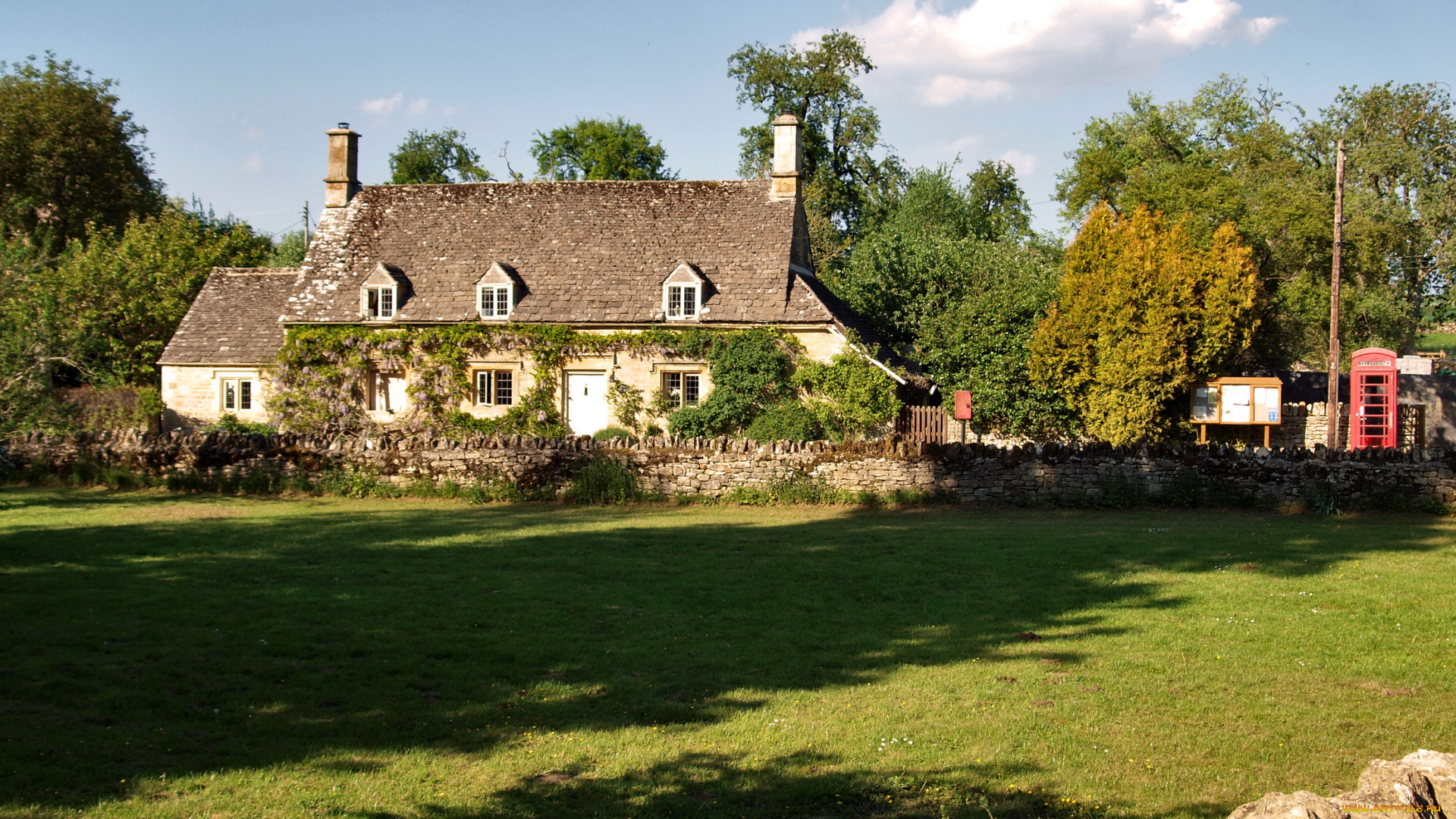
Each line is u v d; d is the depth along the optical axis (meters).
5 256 18.64
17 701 7.04
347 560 12.72
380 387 30.38
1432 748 6.41
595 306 29.34
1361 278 43.72
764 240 30.06
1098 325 25.38
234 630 9.03
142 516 16.83
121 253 36.50
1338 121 46.59
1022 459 19.25
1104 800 5.72
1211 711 7.18
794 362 28.22
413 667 8.09
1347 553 13.40
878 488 19.59
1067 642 9.06
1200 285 25.31
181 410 32.59
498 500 19.91
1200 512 18.08
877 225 50.94
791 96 48.81
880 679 7.99
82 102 44.81
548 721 7.00
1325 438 28.52
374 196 33.28
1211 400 26.08
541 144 53.59
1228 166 41.22
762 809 5.63
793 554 13.40
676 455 19.86
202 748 6.38
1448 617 9.74
